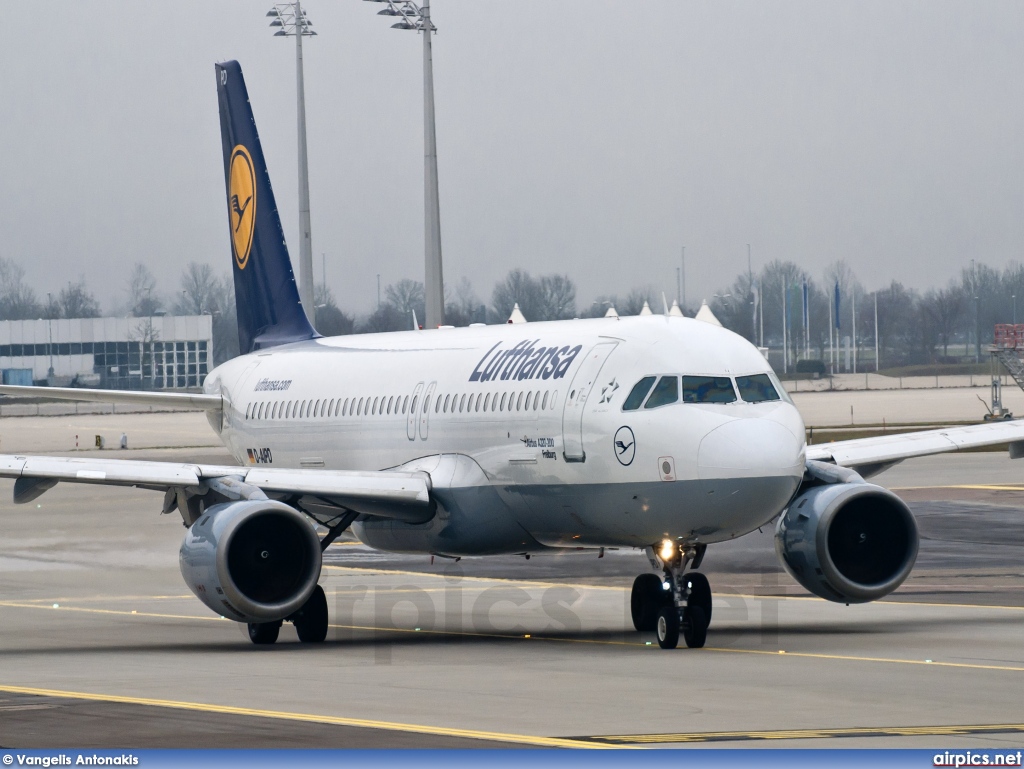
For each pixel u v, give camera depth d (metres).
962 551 140.50
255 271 143.62
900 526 92.75
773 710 62.66
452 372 105.12
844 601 92.00
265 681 72.81
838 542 92.50
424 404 106.19
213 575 87.81
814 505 90.81
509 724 59.16
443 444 103.00
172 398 136.75
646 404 85.44
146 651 88.31
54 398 127.56
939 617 100.12
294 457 126.06
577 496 89.94
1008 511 175.88
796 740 55.50
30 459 92.75
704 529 83.62
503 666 78.31
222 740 55.38
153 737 56.06
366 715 61.44
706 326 89.75
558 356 94.12
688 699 65.81
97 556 152.25
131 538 168.38
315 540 90.44
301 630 94.06
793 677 72.75
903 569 92.25
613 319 95.56
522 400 94.88
